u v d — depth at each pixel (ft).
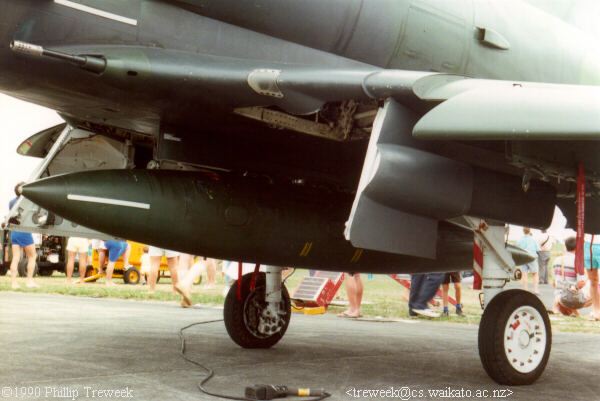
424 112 16.46
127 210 18.03
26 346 19.58
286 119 18.61
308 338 24.04
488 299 17.78
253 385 14.98
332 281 35.81
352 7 19.08
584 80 25.61
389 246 16.29
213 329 25.02
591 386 16.87
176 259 39.58
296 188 20.81
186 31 17.52
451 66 21.48
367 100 16.46
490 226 17.98
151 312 31.09
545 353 17.20
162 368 16.83
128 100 17.57
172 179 18.92
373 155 15.75
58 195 17.57
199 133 19.66
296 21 18.49
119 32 16.81
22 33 15.85
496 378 16.46
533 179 19.16
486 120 13.98
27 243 43.93
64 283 53.42
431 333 27.12
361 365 18.51
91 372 15.94
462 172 17.17
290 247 19.94
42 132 22.82
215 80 16.94
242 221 19.26
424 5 20.45
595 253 34.91
